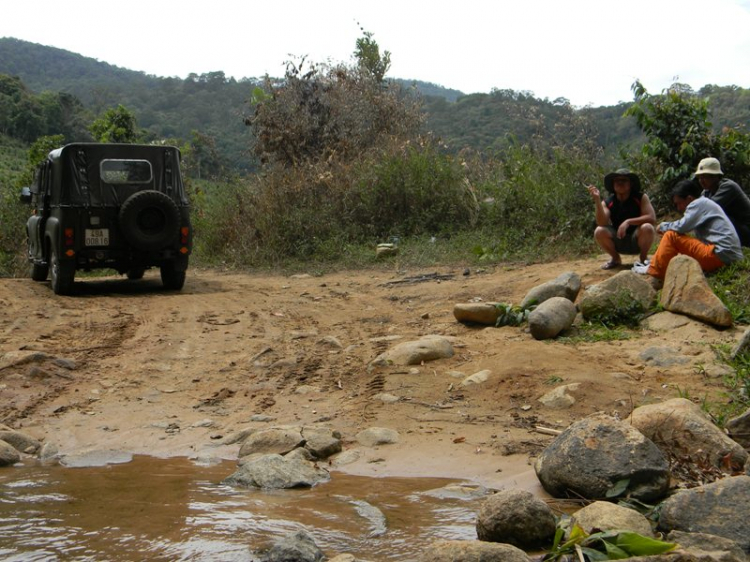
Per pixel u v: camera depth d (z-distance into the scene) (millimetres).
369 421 5863
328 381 6891
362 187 16594
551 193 13953
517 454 5078
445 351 7207
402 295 10930
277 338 8602
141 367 7531
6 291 11945
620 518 3689
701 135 12844
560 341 7516
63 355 7898
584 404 5859
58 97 78500
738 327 7434
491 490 4523
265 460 4832
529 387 6230
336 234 16078
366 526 3951
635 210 9852
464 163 16828
